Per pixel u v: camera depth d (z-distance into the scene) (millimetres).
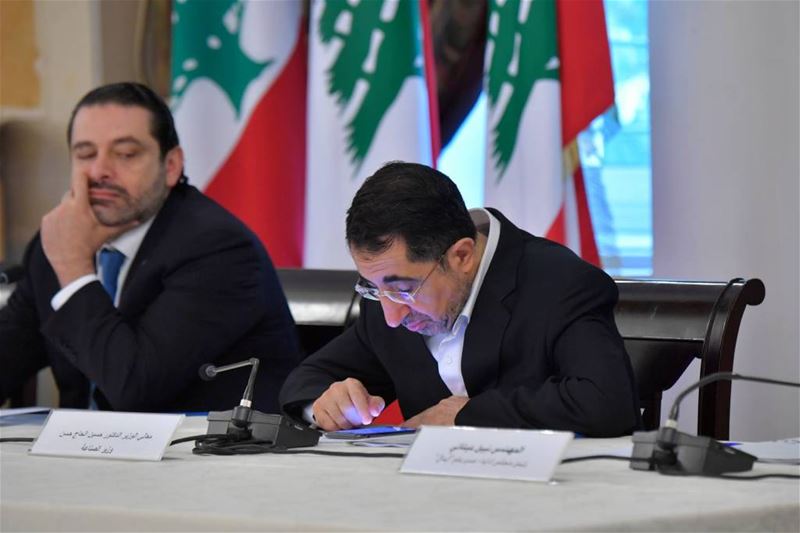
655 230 6078
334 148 6148
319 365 4043
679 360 3916
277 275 4949
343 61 6160
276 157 6391
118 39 6754
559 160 5938
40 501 2174
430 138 6211
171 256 4645
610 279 3688
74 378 4988
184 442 3195
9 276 4996
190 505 2104
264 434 3018
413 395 3816
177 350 4520
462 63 6465
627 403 3350
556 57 5988
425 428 2572
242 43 6410
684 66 5934
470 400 3428
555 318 3551
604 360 3412
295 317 4949
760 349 5664
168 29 6746
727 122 5785
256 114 6371
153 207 4766
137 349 4500
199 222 4711
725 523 2049
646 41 6426
